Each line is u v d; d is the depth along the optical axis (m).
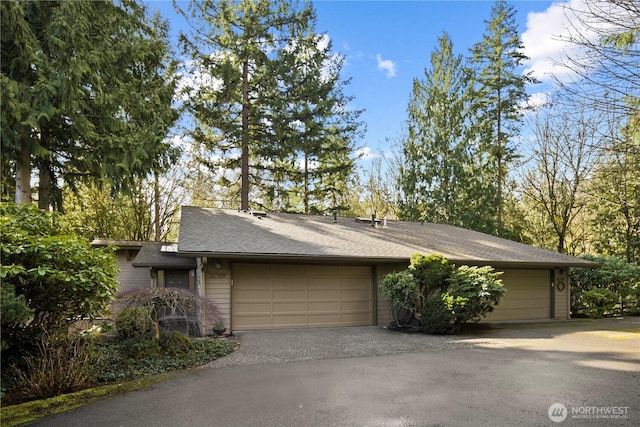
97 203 19.62
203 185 20.66
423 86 20.52
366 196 27.09
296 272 11.47
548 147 20.48
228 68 16.23
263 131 17.97
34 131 10.53
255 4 17.20
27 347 5.81
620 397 4.98
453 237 15.16
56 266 5.76
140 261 12.79
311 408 4.70
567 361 6.96
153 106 12.12
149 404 4.93
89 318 6.79
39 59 9.66
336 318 11.73
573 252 21.89
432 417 4.36
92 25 10.83
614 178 14.91
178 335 7.77
